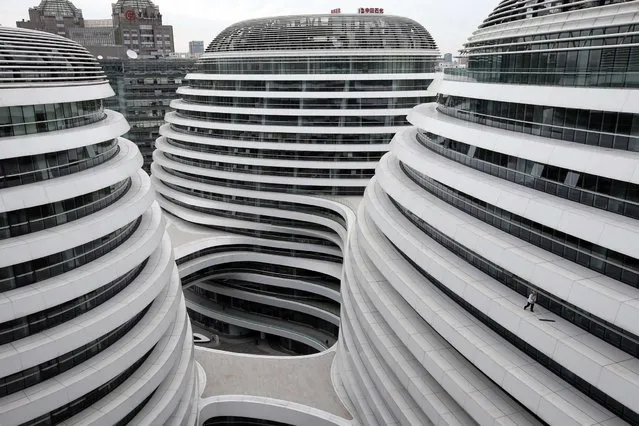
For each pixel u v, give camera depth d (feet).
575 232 81.87
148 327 120.67
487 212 106.22
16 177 98.02
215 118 273.33
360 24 269.23
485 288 97.25
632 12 85.10
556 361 79.87
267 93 257.14
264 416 157.58
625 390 69.41
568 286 79.61
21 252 93.25
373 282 137.80
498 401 92.73
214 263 261.85
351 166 256.93
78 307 105.19
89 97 118.01
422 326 116.98
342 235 230.89
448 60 298.97
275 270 276.21
